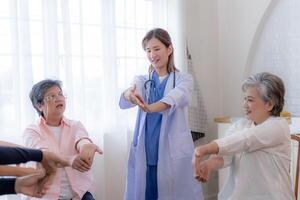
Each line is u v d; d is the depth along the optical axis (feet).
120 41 8.18
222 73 10.38
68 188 5.74
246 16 9.68
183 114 6.29
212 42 10.25
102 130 7.88
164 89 6.25
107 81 7.96
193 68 9.73
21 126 6.77
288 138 4.72
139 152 6.14
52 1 7.11
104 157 8.04
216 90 10.38
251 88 4.78
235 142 4.48
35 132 5.75
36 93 5.82
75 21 7.46
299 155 5.87
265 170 4.62
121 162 8.22
